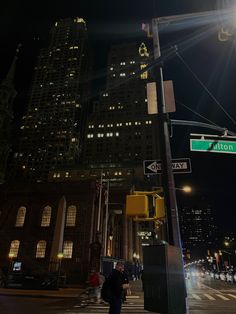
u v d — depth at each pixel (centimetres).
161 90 755
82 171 12062
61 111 17112
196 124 937
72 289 2844
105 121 15250
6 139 11262
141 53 17675
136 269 5419
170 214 625
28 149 16350
